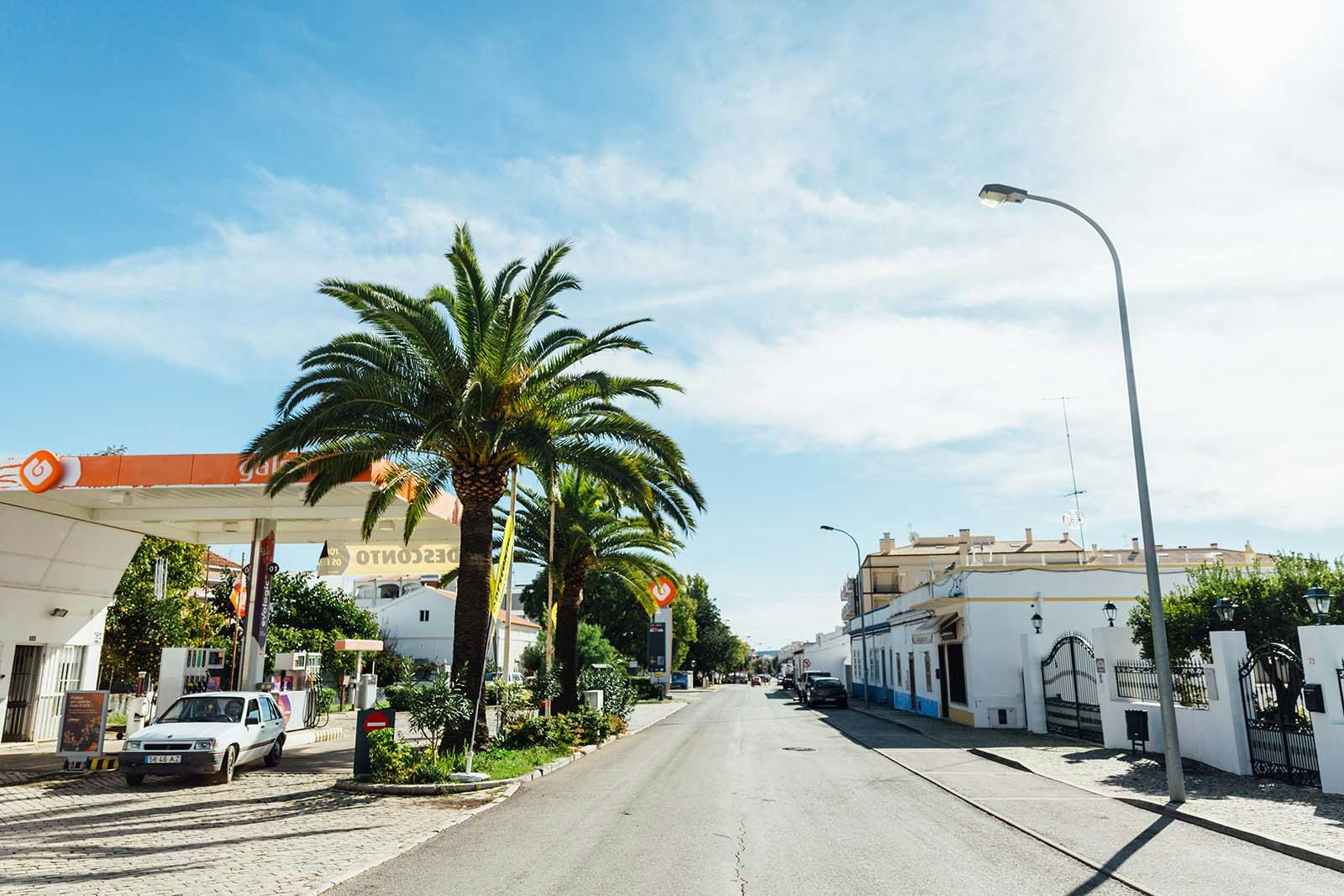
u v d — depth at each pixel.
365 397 15.51
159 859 8.77
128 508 22.44
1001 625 27.02
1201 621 17.88
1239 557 53.59
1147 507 12.69
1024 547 68.12
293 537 26.42
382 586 78.69
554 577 25.47
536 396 16.95
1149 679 18.20
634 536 26.11
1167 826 10.48
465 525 16.61
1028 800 12.63
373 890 7.47
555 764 17.20
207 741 14.51
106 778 15.52
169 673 20.50
